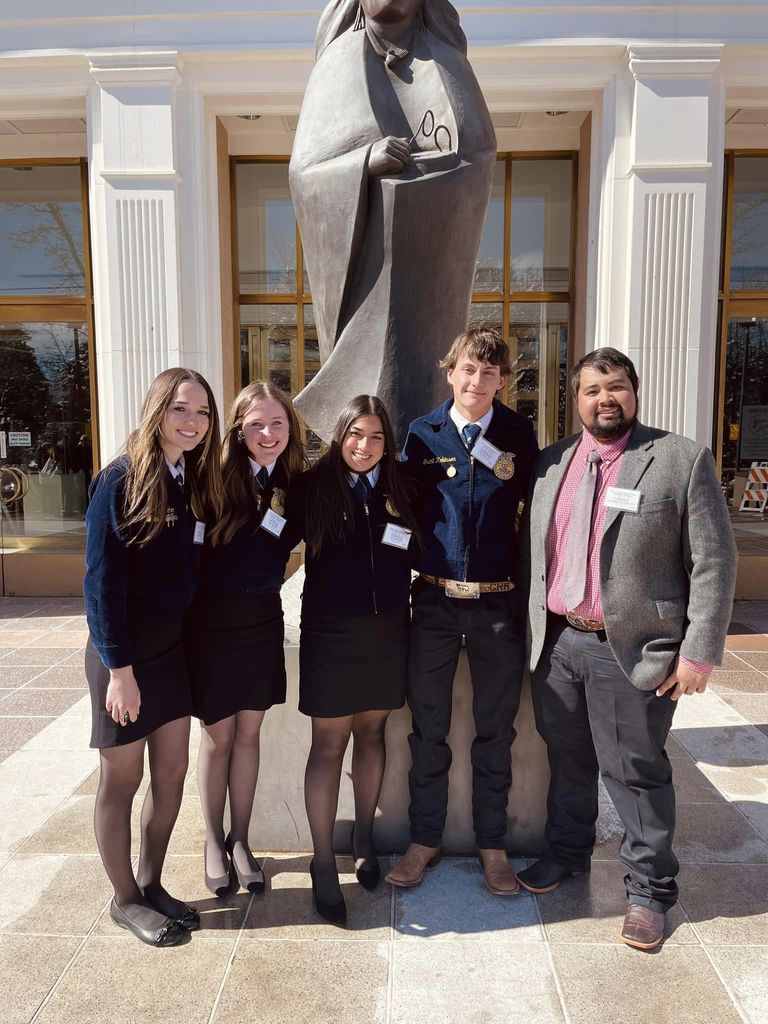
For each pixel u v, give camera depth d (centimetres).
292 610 275
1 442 736
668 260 561
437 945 203
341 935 208
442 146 246
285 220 707
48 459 730
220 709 219
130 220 571
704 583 194
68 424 737
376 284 252
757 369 699
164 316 579
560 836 231
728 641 538
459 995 184
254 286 716
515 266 711
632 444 206
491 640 220
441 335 262
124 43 566
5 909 222
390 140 238
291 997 184
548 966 195
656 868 206
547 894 228
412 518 214
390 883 231
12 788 306
